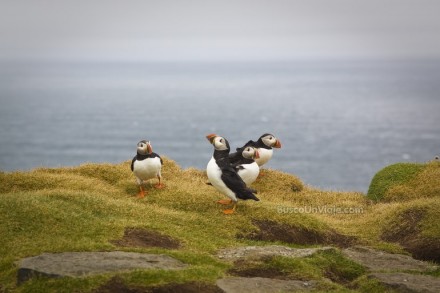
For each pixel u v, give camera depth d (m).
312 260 14.09
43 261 12.41
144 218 16.69
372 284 12.82
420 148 170.38
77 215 15.73
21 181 20.02
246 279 12.42
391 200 21.98
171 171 23.02
